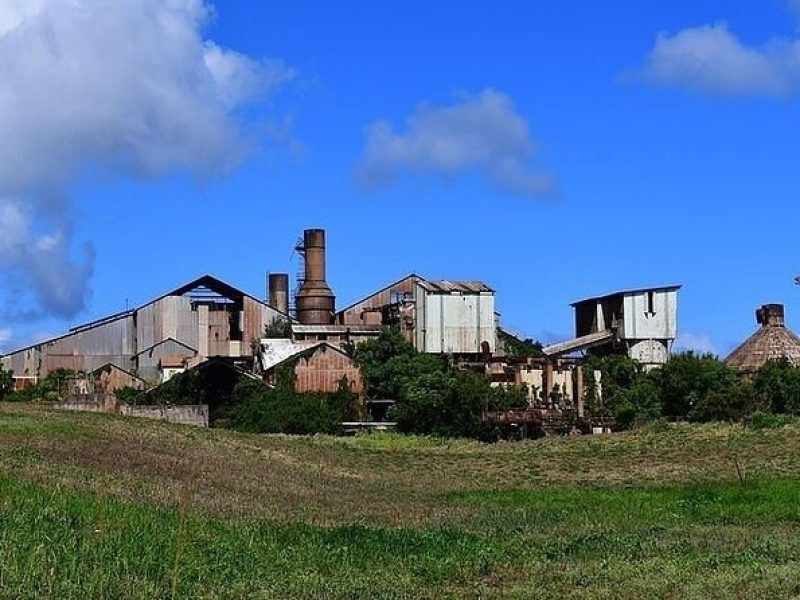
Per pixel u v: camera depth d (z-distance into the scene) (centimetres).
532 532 3014
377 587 2020
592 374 9162
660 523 3428
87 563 1938
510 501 4166
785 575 2141
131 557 2014
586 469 5650
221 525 2627
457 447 7019
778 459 5566
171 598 1777
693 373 8562
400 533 2758
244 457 5431
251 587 1934
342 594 1938
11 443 4284
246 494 3812
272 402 8544
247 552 2277
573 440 7006
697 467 5481
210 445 5694
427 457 6312
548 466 5825
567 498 4231
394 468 5753
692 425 7138
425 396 8394
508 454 6469
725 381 8525
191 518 2675
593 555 2520
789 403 8162
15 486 2828
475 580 2167
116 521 2411
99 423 5750
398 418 8531
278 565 2202
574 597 1952
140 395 9225
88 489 3048
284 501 3759
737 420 7531
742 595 1925
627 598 1936
